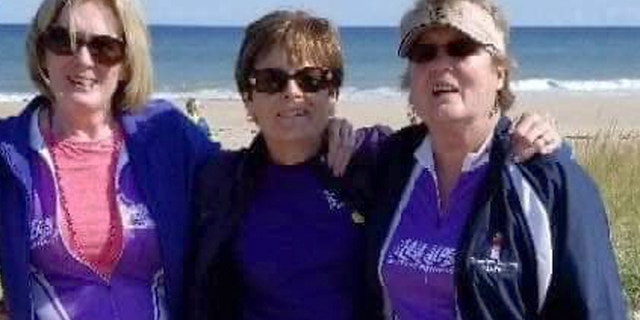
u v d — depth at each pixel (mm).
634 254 8828
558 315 3799
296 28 4246
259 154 4363
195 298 4363
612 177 12289
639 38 148750
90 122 4367
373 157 4246
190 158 4512
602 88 56938
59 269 4254
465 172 3908
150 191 4379
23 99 41250
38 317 4227
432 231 3920
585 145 14516
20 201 4273
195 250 4402
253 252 4266
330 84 4316
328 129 4328
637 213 10922
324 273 4219
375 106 37094
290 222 4254
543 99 44469
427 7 3861
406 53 3936
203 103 38469
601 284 3699
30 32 4430
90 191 4316
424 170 4020
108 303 4262
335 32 4336
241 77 4363
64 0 4332
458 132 3902
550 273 3725
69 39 4301
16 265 4250
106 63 4355
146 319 4301
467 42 3809
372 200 4188
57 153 4336
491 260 3764
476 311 3775
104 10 4355
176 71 67750
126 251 4289
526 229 3742
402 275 3938
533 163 3787
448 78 3844
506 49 3924
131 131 4434
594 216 3744
